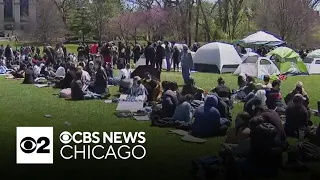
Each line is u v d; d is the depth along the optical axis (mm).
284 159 8930
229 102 14477
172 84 13281
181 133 11562
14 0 102688
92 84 17922
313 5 62000
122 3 75062
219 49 30469
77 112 14664
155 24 64188
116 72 28281
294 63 29797
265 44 40188
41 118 13664
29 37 77250
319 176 7254
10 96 18203
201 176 8039
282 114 12711
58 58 27766
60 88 20734
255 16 64000
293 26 58031
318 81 25750
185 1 60781
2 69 28703
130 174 8539
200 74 29312
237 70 28797
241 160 8133
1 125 12594
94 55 28953
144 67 20375
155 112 12867
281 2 57156
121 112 14078
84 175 8453
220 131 11305
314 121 13328
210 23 62812
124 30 68375
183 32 60281
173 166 9039
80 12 73000
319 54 31594
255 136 7965
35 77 23125
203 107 11383
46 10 73688
